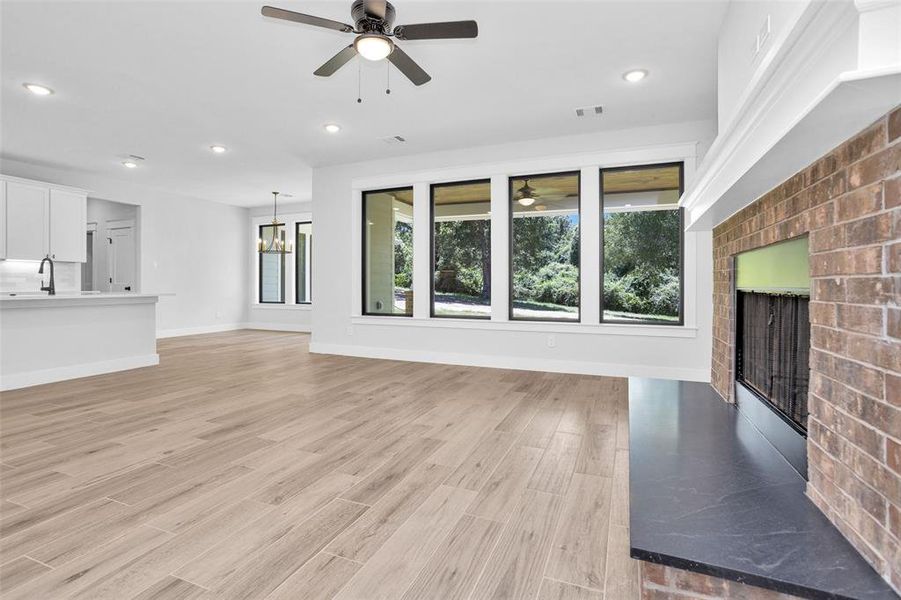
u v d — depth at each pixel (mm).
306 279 9359
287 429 2996
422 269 5625
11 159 5875
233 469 2344
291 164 6102
